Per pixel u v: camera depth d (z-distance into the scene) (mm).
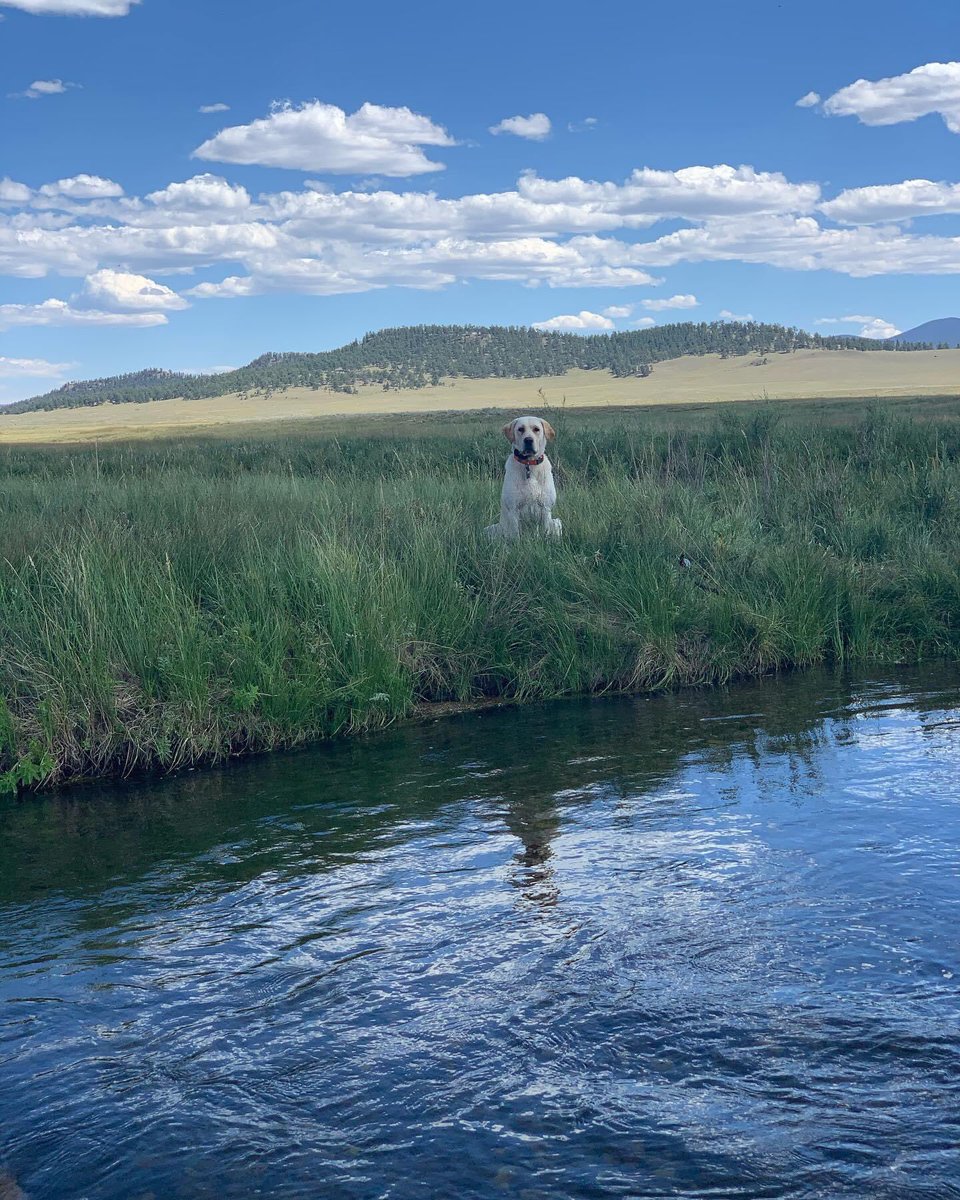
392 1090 2535
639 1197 2123
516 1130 2357
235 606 6859
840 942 3133
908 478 12000
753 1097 2416
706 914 3391
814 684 7082
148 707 5977
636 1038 2678
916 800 4434
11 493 12109
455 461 17109
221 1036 2832
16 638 6312
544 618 7535
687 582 7988
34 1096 2596
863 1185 2121
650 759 5391
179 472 16359
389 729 6488
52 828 4871
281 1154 2332
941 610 8250
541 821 4488
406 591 7297
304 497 10789
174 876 4109
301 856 4246
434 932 3395
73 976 3240
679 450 14078
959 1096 2379
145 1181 2270
